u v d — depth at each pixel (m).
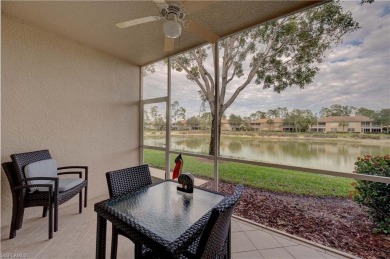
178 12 1.75
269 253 1.95
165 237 1.04
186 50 3.35
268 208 2.86
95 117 3.36
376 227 2.06
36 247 1.95
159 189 1.79
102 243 1.40
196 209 1.39
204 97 3.39
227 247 1.45
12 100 2.44
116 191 1.69
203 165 3.50
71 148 3.04
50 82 2.79
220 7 2.19
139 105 4.16
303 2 2.12
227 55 3.16
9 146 2.41
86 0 2.10
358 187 2.18
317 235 2.35
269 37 2.76
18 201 2.14
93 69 3.31
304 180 2.65
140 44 3.16
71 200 3.02
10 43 2.43
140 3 2.15
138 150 4.14
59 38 2.88
